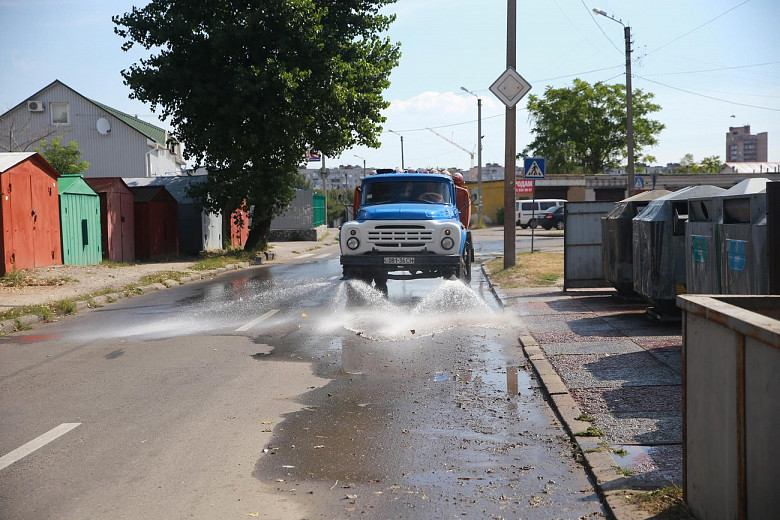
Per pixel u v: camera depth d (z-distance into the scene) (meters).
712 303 3.47
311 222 43.84
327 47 25.91
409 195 15.12
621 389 6.44
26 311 11.96
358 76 26.59
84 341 9.95
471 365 7.92
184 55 25.56
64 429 5.73
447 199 15.14
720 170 95.25
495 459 4.93
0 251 17.06
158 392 6.93
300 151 27.59
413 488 4.43
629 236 11.87
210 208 28.08
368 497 4.29
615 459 4.71
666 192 11.97
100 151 46.56
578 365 7.47
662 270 9.45
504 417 5.92
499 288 15.01
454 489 4.40
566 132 69.94
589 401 6.11
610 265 12.27
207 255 27.41
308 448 5.20
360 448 5.20
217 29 24.45
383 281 15.23
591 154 71.06
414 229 13.51
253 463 4.89
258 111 24.81
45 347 9.55
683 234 9.38
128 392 6.95
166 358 8.61
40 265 18.86
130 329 10.94
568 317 10.81
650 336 8.89
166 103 25.77
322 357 8.50
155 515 4.05
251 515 4.04
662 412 5.69
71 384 7.33
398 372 7.64
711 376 3.37
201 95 24.94
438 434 5.50
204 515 4.04
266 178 27.69
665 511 3.78
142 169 46.78
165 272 19.67
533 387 6.89
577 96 70.06
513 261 18.47
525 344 8.79
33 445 5.33
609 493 4.15
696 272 8.30
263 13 24.73
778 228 5.99
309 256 30.42
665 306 9.55
